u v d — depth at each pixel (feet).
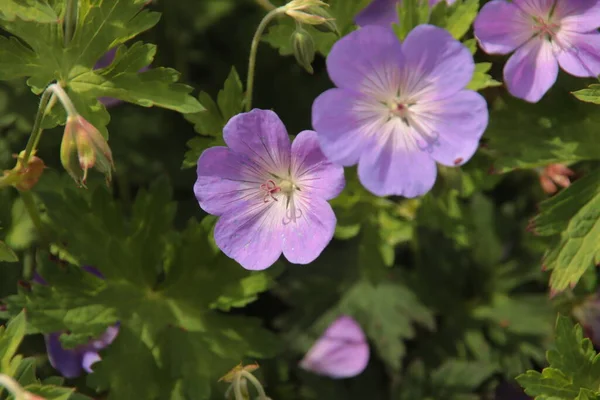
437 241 2.20
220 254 1.97
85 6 1.85
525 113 1.96
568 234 1.91
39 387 1.76
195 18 2.30
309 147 1.75
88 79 1.85
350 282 2.16
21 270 2.00
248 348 1.96
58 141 2.11
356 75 1.74
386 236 2.04
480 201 2.21
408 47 1.74
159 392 1.93
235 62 2.32
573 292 2.06
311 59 1.84
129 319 1.94
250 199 1.78
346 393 2.13
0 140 2.09
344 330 2.13
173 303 1.97
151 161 2.20
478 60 1.97
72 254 1.93
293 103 2.27
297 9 1.80
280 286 2.16
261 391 1.83
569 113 1.96
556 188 2.02
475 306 2.19
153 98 1.85
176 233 1.98
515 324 2.16
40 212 1.99
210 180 1.77
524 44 1.86
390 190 1.76
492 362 2.13
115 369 1.92
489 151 1.96
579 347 1.85
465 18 1.89
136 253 1.96
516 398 2.11
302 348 2.13
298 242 1.76
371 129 1.75
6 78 1.84
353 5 1.94
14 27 1.84
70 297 1.91
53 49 1.85
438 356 2.16
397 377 2.11
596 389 1.85
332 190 1.75
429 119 1.76
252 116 1.75
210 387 1.93
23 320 1.79
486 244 2.20
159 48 2.24
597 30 1.86
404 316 2.14
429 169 1.76
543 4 1.84
